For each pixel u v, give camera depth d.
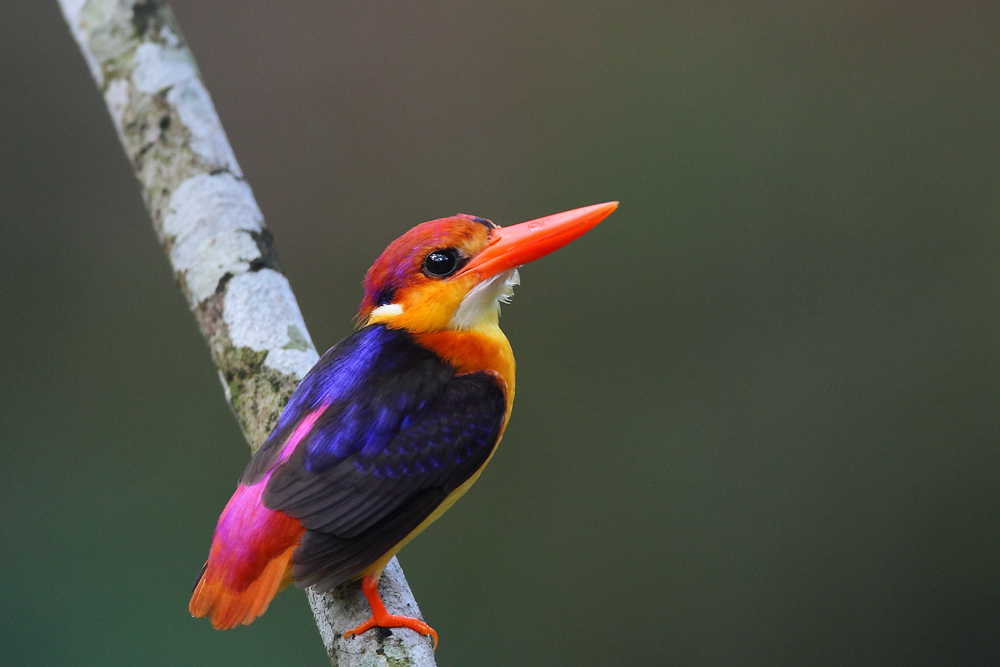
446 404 2.71
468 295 2.72
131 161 2.78
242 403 2.74
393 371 2.71
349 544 2.70
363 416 2.71
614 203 2.73
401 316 2.72
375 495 2.70
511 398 2.73
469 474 2.71
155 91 2.79
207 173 2.77
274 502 2.70
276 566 2.69
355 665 2.70
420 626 2.70
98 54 2.80
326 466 2.70
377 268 2.73
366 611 2.71
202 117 2.78
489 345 2.72
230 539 2.69
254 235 2.76
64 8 2.81
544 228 2.72
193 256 2.76
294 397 2.71
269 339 2.75
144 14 2.80
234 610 2.69
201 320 2.75
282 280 2.76
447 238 2.72
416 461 2.71
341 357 2.72
